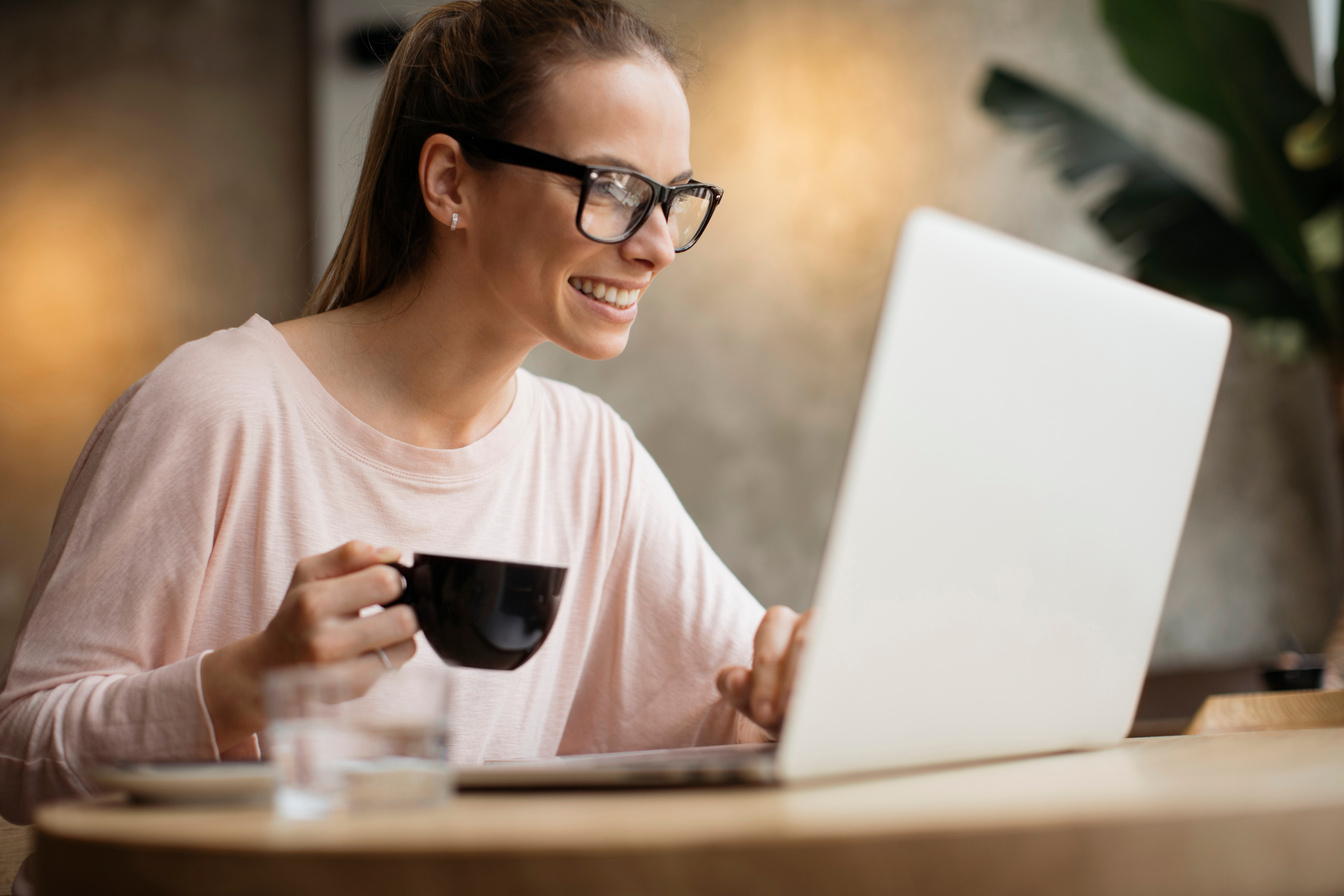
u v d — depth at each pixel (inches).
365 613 38.4
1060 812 17.4
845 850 16.1
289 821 18.9
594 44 41.9
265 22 153.3
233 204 151.9
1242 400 180.2
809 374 163.8
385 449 44.4
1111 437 27.1
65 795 29.9
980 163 172.4
